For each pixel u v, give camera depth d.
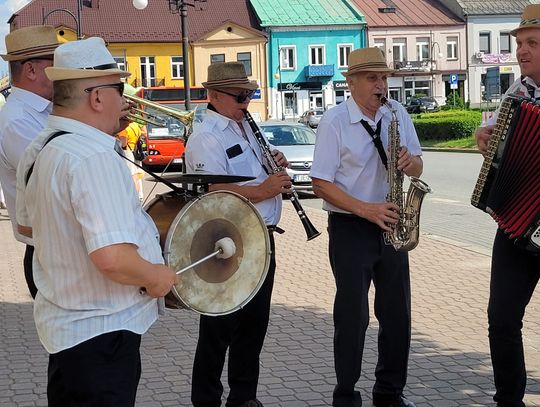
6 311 7.30
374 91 4.41
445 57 58.75
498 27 59.41
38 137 3.01
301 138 17.00
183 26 18.20
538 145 3.90
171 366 5.57
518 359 4.33
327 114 4.51
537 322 6.33
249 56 54.22
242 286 3.59
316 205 15.01
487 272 8.35
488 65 59.44
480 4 59.19
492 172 4.03
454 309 6.89
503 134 3.99
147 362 5.66
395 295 4.53
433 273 8.39
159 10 53.78
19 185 3.12
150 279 2.90
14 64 4.06
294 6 55.84
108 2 53.41
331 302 7.34
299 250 10.16
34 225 2.98
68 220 2.87
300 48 55.12
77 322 2.93
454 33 58.72
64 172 2.82
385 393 4.61
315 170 4.45
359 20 56.03
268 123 17.73
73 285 2.93
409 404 4.61
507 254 4.26
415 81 58.19
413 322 6.51
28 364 5.71
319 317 6.80
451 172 20.92
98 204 2.79
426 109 49.97
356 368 4.41
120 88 3.03
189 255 3.40
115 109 3.01
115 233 2.79
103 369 2.93
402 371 4.59
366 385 5.07
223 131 4.49
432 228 11.55
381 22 57.00
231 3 55.47
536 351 5.64
